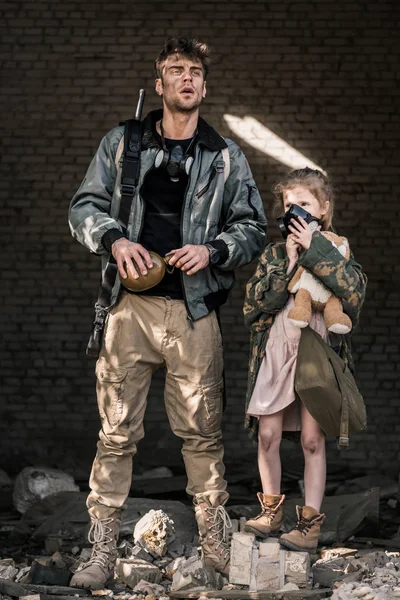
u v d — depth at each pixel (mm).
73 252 12758
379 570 5270
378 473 12297
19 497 9305
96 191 5348
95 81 12734
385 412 12508
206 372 5219
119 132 5398
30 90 12734
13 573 5516
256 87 12664
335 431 4988
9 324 12734
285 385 5098
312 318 5168
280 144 12633
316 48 12641
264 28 12664
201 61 5285
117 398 5254
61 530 7531
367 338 12609
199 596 4891
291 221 5094
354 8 12602
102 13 12734
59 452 12594
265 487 5156
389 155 12602
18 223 12758
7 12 12750
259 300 5141
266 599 4801
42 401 12672
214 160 5312
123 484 5297
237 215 5387
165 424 12539
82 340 12719
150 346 5254
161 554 5871
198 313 5184
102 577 5133
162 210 5270
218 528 5246
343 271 4984
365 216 12625
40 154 12727
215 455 5324
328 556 6000
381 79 12602
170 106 5242
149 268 5000
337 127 12641
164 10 12688
